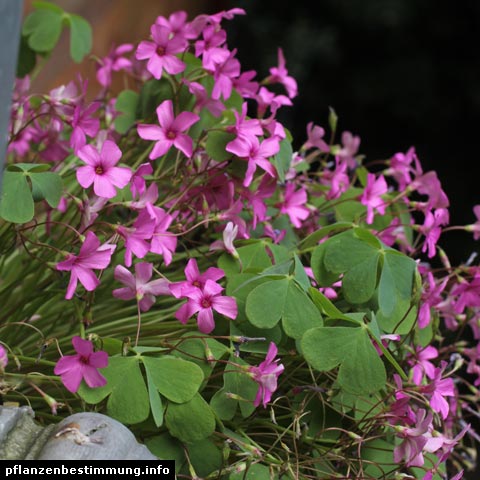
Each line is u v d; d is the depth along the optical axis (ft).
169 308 2.79
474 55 8.11
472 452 2.85
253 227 2.76
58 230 2.86
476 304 2.80
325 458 2.64
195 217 2.79
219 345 2.64
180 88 2.81
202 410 2.58
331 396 2.68
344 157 3.01
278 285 2.63
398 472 2.69
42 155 2.90
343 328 2.62
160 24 2.83
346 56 8.16
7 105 2.46
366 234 2.70
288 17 8.02
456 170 8.05
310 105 8.11
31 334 2.78
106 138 2.84
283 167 2.77
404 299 2.69
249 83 2.89
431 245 2.82
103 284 2.82
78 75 2.89
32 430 2.51
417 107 8.09
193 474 2.58
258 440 2.71
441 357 2.86
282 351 2.68
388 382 2.75
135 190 2.66
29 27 3.06
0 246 2.72
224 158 2.74
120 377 2.57
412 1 8.08
